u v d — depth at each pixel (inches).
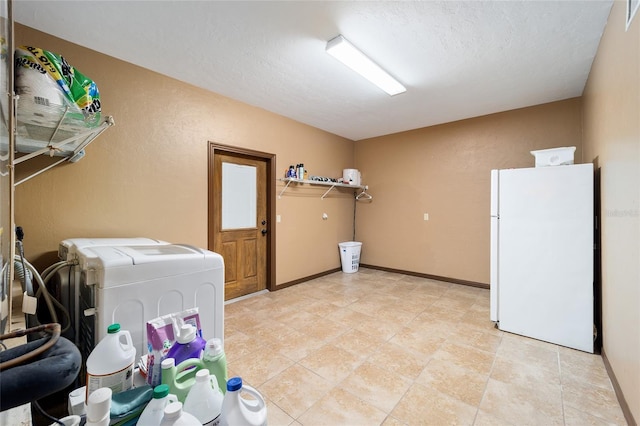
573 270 90.1
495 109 143.0
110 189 93.0
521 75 106.6
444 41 85.1
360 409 63.1
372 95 125.2
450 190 165.5
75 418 30.8
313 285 160.7
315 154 174.4
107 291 42.5
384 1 69.1
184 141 111.9
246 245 142.0
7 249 39.1
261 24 77.5
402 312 119.7
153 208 103.3
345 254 189.5
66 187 84.5
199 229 117.1
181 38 83.6
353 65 96.5
